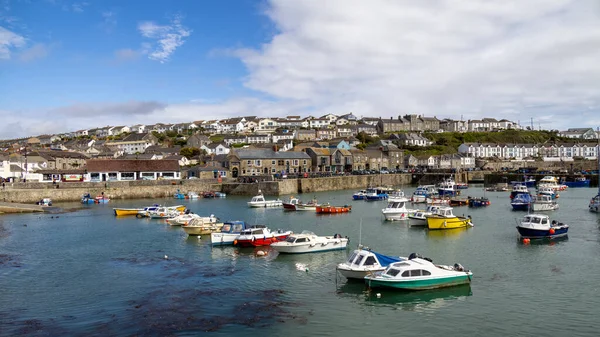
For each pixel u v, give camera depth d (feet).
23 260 130.21
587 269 116.06
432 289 99.50
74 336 76.13
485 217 211.61
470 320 83.71
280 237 149.38
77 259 131.23
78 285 105.29
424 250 139.95
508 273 112.98
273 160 429.38
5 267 121.90
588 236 158.81
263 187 339.77
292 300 94.27
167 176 371.56
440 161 580.30
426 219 181.47
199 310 88.17
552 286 102.53
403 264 99.71
